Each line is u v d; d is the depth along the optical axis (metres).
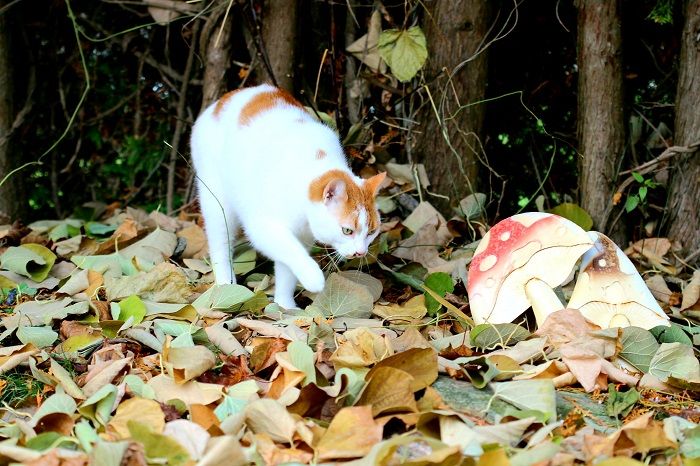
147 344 1.82
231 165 2.06
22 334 1.85
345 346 1.77
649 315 1.88
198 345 1.79
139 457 1.58
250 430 1.64
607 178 2.23
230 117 2.10
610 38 2.21
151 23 2.41
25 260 2.05
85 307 1.91
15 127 2.49
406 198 2.30
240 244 2.20
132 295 1.93
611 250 1.91
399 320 1.95
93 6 2.57
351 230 1.98
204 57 2.40
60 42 2.59
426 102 2.29
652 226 2.25
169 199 2.52
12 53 2.49
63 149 2.65
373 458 1.56
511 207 2.46
